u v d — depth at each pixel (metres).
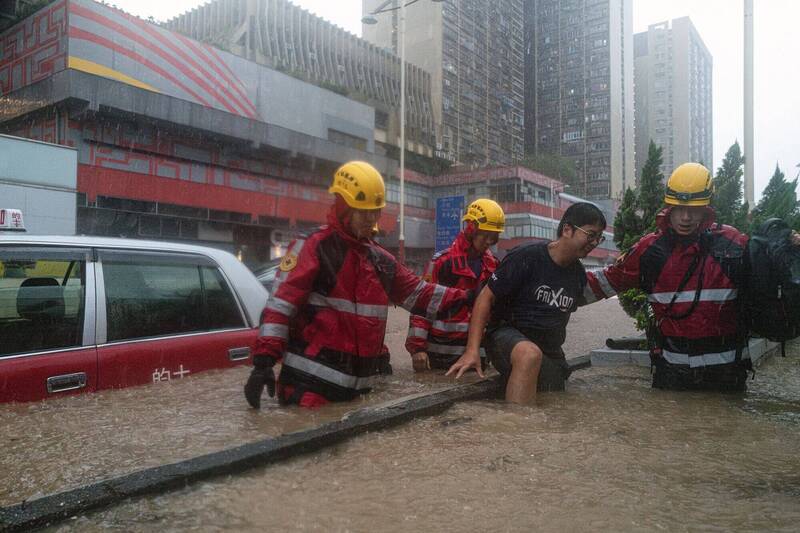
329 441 2.13
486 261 4.52
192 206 28.34
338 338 2.91
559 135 91.12
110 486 1.60
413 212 48.22
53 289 2.85
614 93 88.88
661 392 3.43
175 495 1.64
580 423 2.58
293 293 2.74
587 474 1.85
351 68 48.75
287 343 2.92
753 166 11.17
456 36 64.94
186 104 26.72
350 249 2.97
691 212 3.25
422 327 4.20
